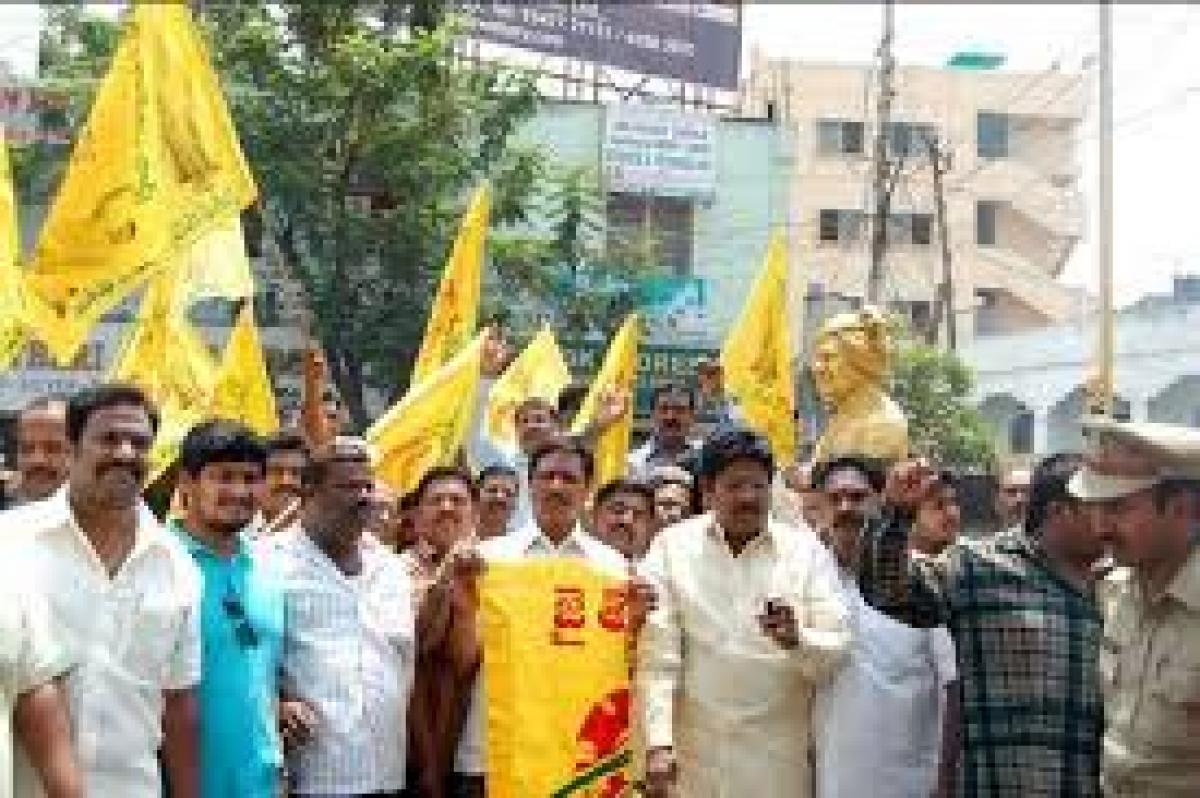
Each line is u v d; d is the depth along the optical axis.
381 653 6.27
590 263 25.00
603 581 6.43
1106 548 5.25
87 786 4.93
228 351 8.84
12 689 4.79
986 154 44.69
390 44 21.34
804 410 22.53
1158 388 22.98
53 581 4.92
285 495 7.23
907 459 6.50
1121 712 4.84
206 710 5.61
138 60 7.81
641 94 31.39
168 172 7.88
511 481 7.82
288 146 21.08
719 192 29.23
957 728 5.89
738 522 6.14
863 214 42.06
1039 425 36.00
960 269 43.34
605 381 10.34
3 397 22.00
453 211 21.72
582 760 6.26
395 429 8.41
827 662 5.94
